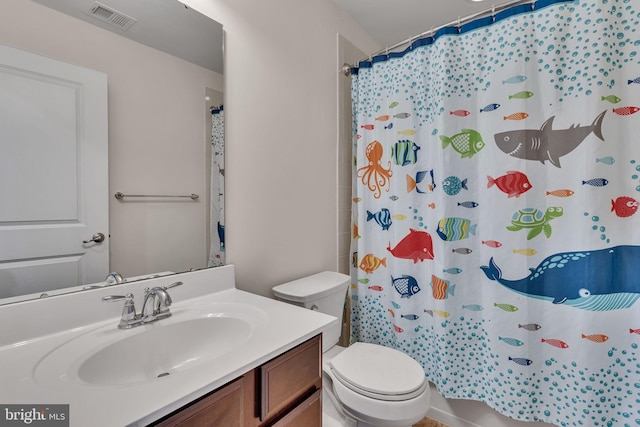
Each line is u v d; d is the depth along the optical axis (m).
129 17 0.97
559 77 1.16
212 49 1.19
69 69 0.85
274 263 1.45
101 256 0.92
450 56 1.36
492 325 1.30
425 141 1.51
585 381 1.12
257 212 1.37
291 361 0.80
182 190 1.11
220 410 0.64
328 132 1.79
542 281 1.21
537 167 1.21
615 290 1.09
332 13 1.81
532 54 1.21
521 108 1.22
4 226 0.75
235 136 1.27
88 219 0.90
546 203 1.20
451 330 1.37
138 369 0.81
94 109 0.90
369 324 1.73
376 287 1.71
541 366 1.22
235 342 0.91
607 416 1.10
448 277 1.37
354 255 1.85
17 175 0.77
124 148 0.97
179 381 0.60
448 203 1.37
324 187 1.77
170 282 1.05
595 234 1.10
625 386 1.09
